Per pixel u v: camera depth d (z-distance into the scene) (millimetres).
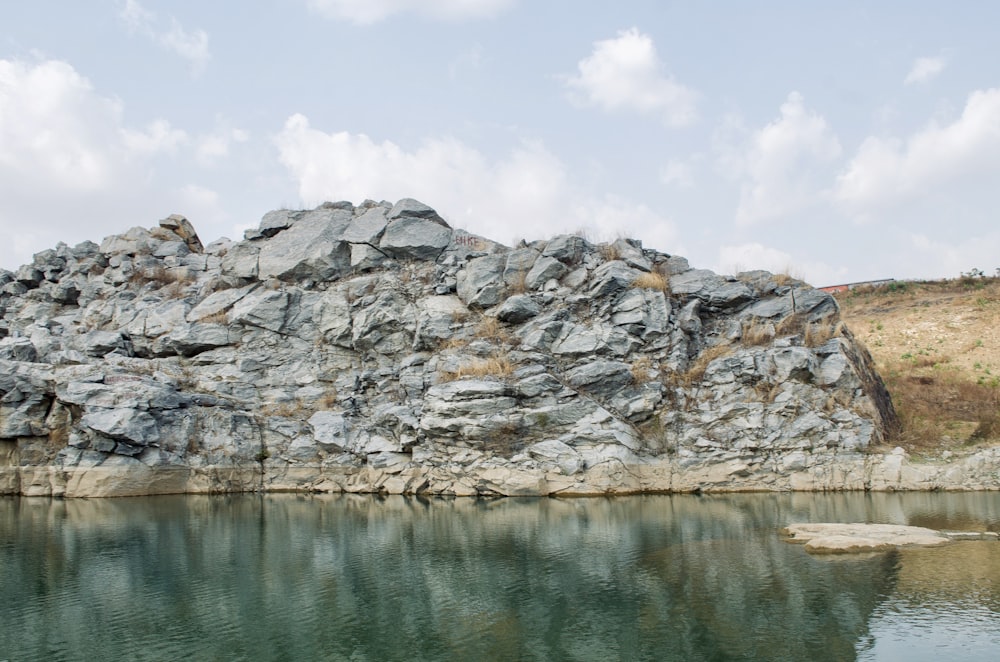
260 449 38688
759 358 36219
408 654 15070
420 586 19562
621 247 43500
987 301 54438
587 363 37625
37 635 16234
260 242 50062
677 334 38562
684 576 19734
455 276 44469
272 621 17078
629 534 25000
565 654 14898
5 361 38656
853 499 30891
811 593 17875
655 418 36031
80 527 27969
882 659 14062
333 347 43750
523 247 45406
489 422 34812
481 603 18094
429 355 41281
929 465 33188
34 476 37000
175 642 15812
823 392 35188
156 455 37312
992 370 42938
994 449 33312
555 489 33969
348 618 17234
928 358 46281
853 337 39219
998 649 14359
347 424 39000
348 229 47812
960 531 23859
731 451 34375
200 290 48062
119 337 44000
